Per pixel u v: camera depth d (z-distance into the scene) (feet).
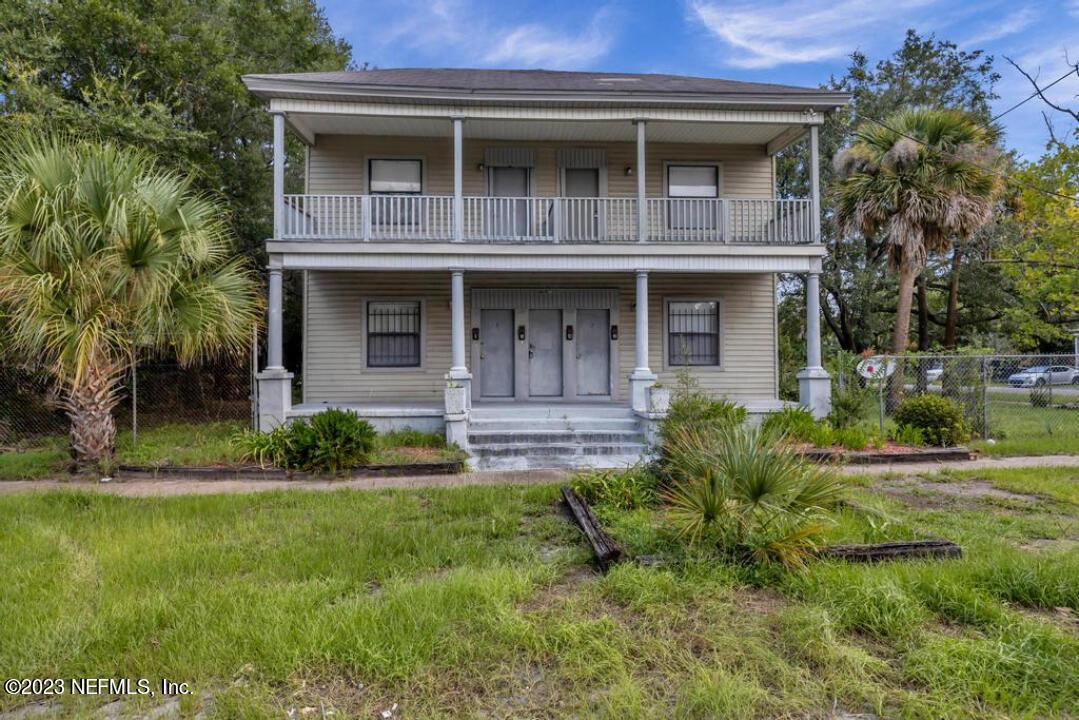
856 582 11.96
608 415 34.06
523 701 8.80
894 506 19.39
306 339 39.96
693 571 12.88
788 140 39.99
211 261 27.91
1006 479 23.85
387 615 10.98
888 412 40.88
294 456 26.16
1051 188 36.76
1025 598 11.93
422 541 15.66
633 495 19.39
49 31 41.47
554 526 17.40
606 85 38.91
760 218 41.45
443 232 38.75
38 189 22.72
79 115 36.60
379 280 40.40
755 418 33.83
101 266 23.03
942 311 84.33
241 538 16.14
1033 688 8.90
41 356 26.91
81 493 21.13
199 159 46.14
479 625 10.78
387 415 32.45
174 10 47.09
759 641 10.16
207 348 28.76
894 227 41.42
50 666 9.57
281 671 9.29
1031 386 46.52
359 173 39.70
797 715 8.47
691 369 41.75
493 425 32.09
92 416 25.93
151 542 15.62
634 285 41.70
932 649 9.73
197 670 9.38
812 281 35.88
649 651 9.95
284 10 59.47
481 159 40.63
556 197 38.19
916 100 68.13
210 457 26.94
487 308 41.01
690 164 41.60
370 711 8.51
